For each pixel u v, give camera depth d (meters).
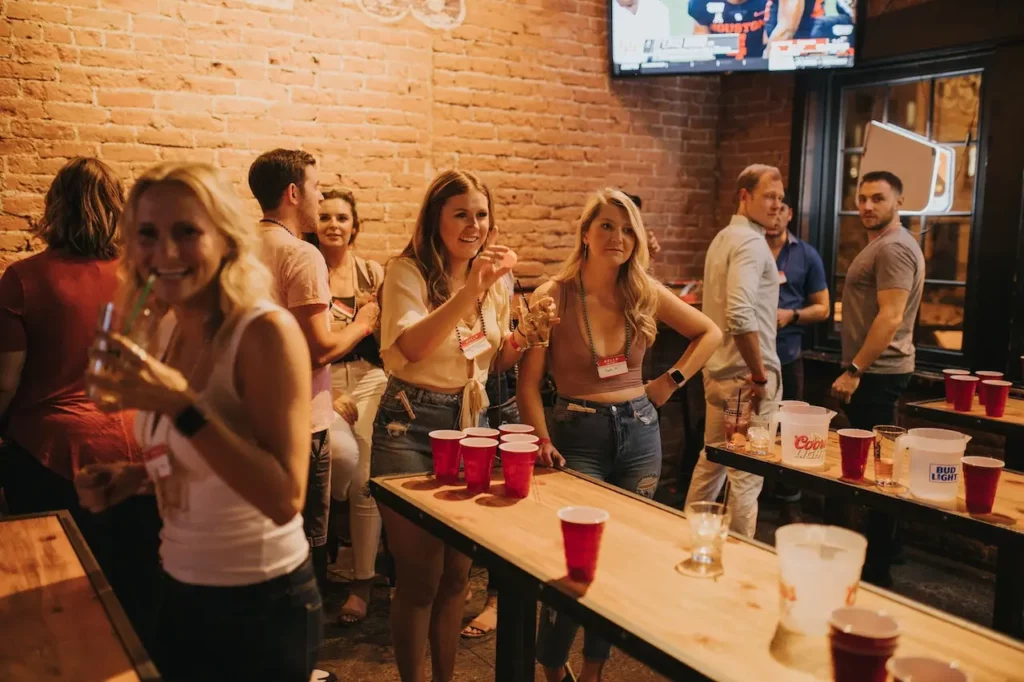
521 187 4.68
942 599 3.56
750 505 3.36
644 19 4.68
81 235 2.24
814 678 1.20
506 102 4.56
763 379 3.43
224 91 3.74
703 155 5.39
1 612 1.40
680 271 5.41
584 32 4.79
